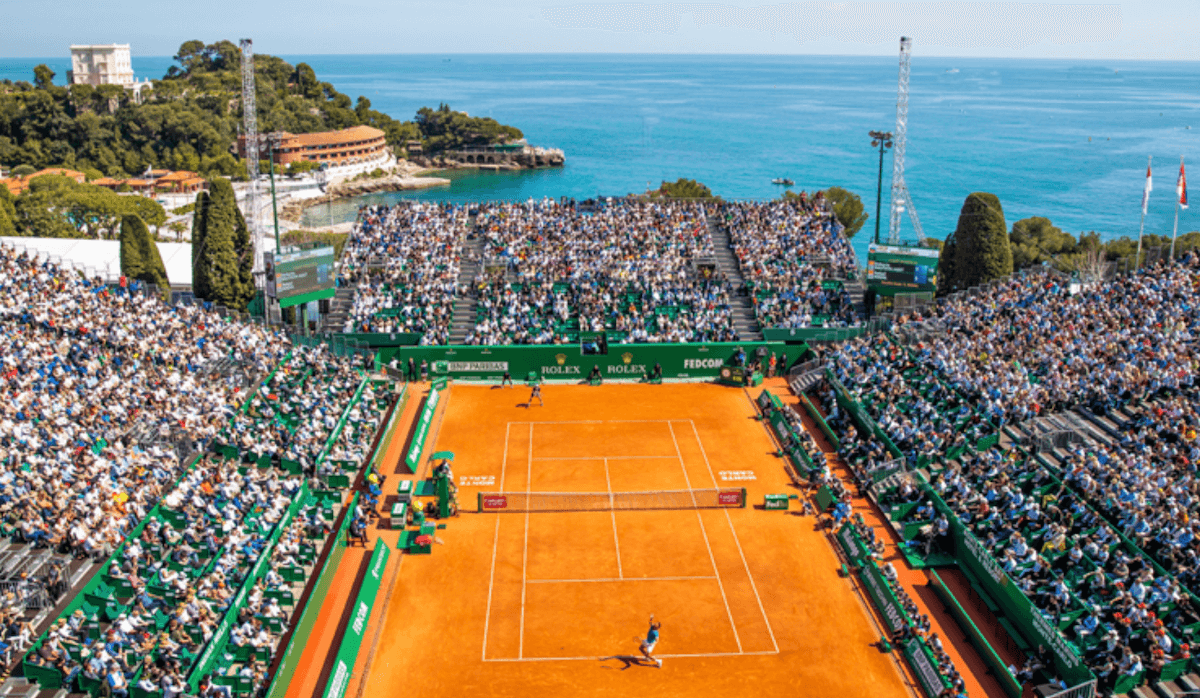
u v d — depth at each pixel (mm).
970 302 75625
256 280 88438
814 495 55531
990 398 58938
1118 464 47750
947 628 42438
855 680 39031
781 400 71625
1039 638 39469
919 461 54469
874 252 80750
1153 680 36062
